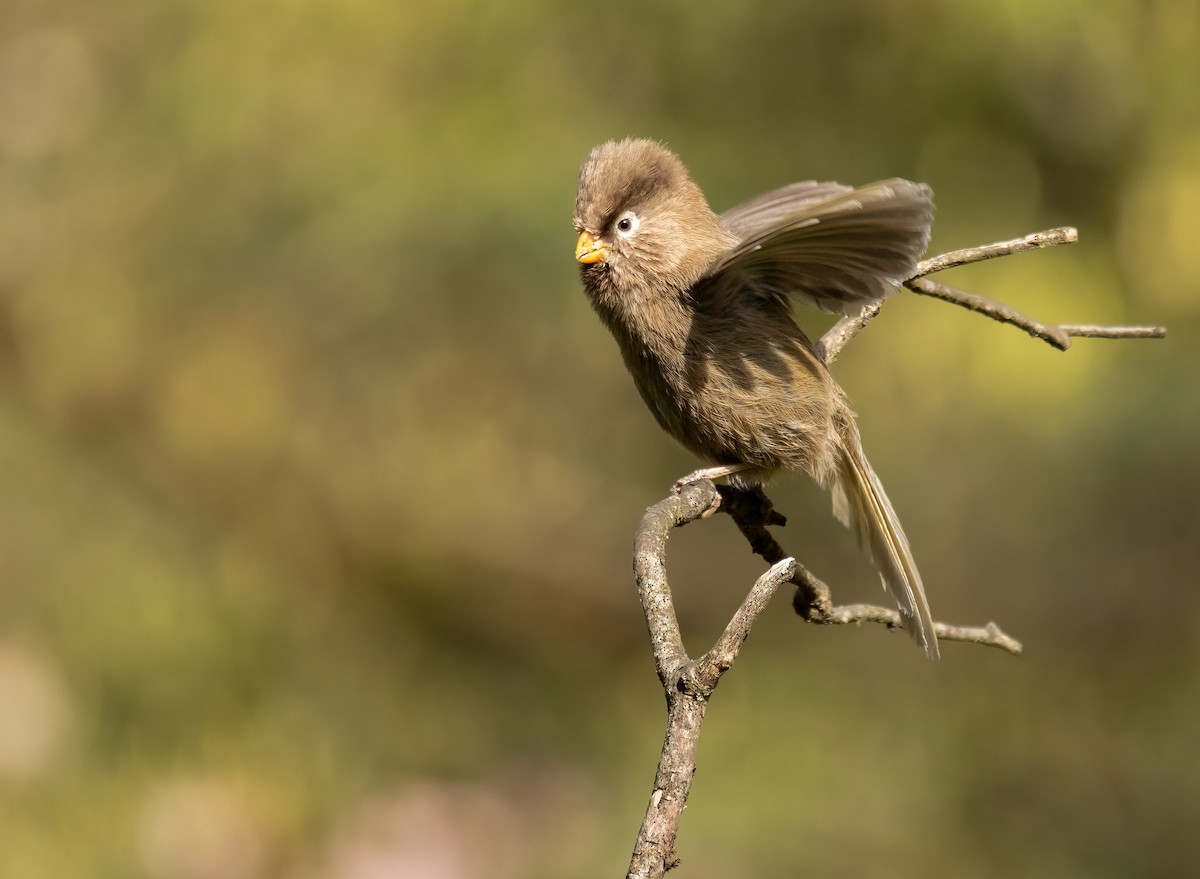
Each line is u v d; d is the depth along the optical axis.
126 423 14.00
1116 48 12.71
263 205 13.32
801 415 6.92
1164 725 12.81
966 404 12.86
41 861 10.73
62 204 13.87
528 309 13.52
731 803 11.94
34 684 11.43
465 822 11.99
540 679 14.92
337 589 14.78
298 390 14.30
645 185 6.98
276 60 13.22
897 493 13.52
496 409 14.74
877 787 12.27
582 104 13.10
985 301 6.18
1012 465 13.30
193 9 13.44
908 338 12.95
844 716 13.10
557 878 11.42
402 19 13.14
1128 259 12.95
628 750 13.40
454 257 12.94
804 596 6.25
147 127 13.64
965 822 12.27
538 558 15.44
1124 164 12.98
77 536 12.38
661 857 4.37
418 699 13.84
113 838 11.09
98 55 13.93
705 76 13.15
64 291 13.77
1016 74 12.91
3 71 13.99
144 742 11.76
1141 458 12.71
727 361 6.85
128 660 11.92
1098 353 12.71
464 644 15.19
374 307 13.79
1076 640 13.66
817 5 12.97
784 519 6.46
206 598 12.61
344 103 13.23
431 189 12.78
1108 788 12.62
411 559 15.17
